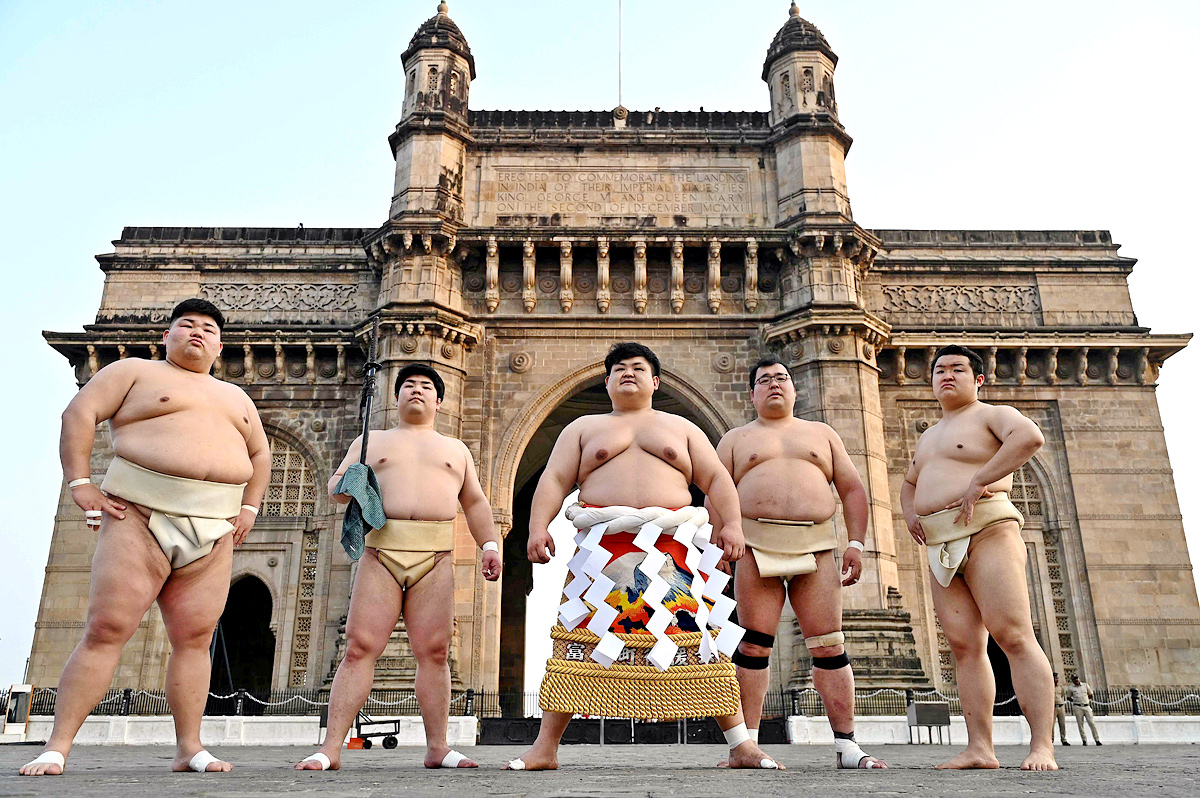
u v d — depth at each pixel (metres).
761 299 25.73
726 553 5.92
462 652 21.72
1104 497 25.47
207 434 5.89
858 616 21.12
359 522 6.51
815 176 25.92
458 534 22.77
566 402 28.31
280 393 26.14
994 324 27.23
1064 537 25.12
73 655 5.44
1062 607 24.70
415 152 26.00
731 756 6.09
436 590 6.76
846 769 6.11
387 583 6.62
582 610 5.46
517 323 25.17
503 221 26.27
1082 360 26.52
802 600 6.79
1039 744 5.95
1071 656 24.19
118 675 22.81
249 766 6.87
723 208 26.56
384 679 20.20
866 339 24.17
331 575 24.16
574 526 5.69
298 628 24.11
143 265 27.41
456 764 6.46
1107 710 23.16
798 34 27.97
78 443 5.64
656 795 3.60
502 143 27.00
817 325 23.78
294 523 25.05
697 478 6.09
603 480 5.85
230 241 28.00
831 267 24.88
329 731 6.20
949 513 6.40
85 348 25.70
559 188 26.69
